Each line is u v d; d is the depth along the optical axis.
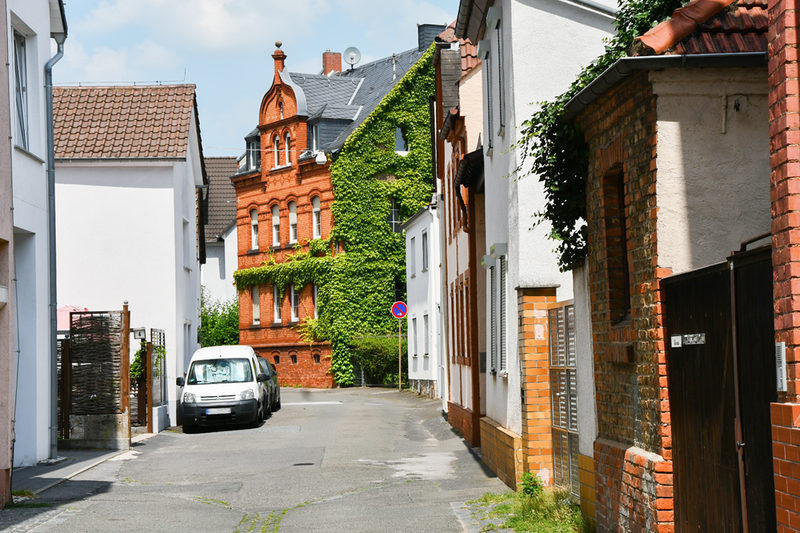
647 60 7.21
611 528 8.75
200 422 25.41
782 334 5.34
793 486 5.11
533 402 12.50
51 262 17.81
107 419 20.41
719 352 6.40
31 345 17.16
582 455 10.10
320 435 23.27
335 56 64.56
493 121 15.15
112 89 30.48
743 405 5.97
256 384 26.81
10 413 12.47
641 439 8.05
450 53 28.02
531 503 10.84
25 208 16.69
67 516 11.86
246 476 16.22
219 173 68.00
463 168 18.30
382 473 16.16
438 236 37.25
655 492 7.45
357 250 50.41
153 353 25.47
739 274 6.04
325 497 13.74
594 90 8.07
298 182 52.69
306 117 53.00
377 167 50.72
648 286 7.68
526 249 12.65
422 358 40.34
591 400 9.82
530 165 12.69
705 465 6.66
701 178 7.48
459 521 10.98
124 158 28.38
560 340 11.60
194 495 14.05
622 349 8.32
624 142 8.23
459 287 22.78
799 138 5.35
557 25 13.05
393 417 28.61
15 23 16.77
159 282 28.62
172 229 28.75
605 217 8.91
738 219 7.47
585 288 9.94
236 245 63.22
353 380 50.00
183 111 29.81
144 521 11.59
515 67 12.99
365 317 50.38
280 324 53.62
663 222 7.46
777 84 5.52
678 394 7.21
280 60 54.53
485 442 16.50
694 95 7.47
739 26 7.44
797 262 5.25
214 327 56.62
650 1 8.85
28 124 17.50
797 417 5.09
